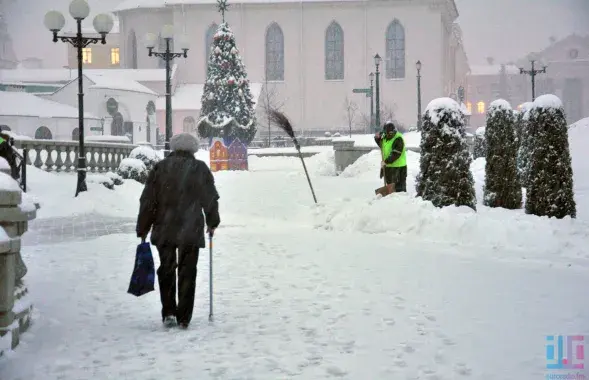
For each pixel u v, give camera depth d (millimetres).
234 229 22109
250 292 12422
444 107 21141
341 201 23688
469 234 18766
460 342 8969
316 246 18141
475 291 12266
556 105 20266
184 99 130625
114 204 30047
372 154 43969
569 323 9906
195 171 10352
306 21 141375
